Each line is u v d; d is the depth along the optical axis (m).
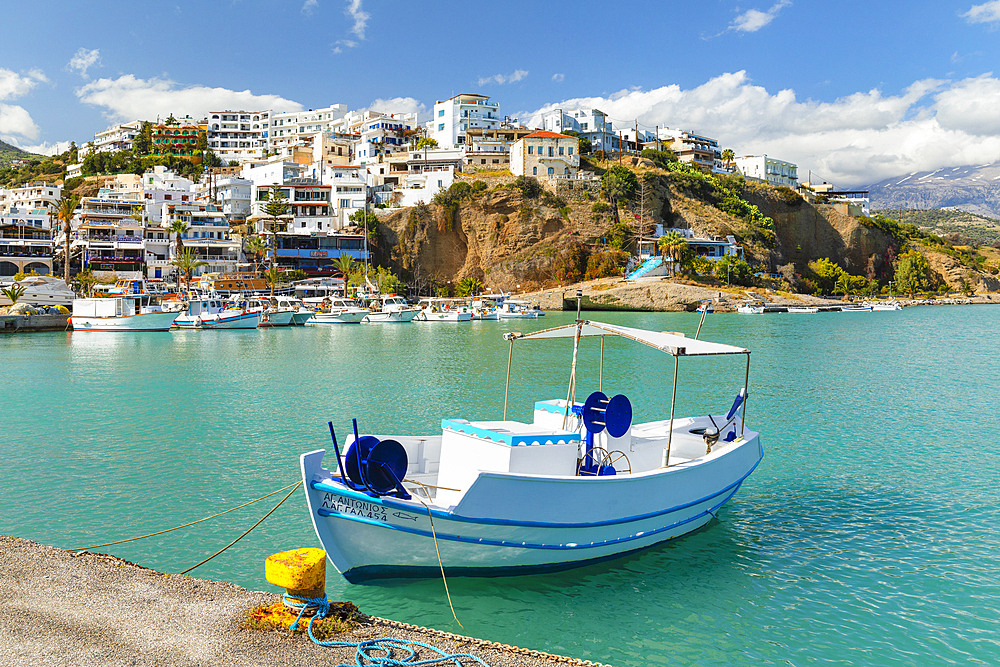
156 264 114.19
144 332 77.81
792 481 19.22
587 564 12.96
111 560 10.23
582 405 14.31
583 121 169.00
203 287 102.50
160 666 7.05
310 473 11.43
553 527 11.91
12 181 189.25
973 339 67.25
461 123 165.38
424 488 12.96
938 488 18.56
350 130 182.62
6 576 9.33
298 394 34.31
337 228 127.50
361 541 11.44
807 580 12.91
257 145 194.75
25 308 82.12
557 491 11.84
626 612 11.58
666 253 124.44
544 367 45.72
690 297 113.06
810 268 157.88
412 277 126.12
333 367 45.88
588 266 124.38
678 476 13.76
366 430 25.64
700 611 11.67
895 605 11.97
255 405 31.08
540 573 12.48
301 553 8.80
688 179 147.75
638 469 14.77
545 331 14.52
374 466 11.43
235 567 13.10
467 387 36.78
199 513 16.14
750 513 16.53
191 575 12.70
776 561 13.71
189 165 174.62
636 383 38.53
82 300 77.69
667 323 87.75
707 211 143.62
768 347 59.62
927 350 57.09
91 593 8.85
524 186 130.38
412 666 7.38
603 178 134.38
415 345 62.72
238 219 136.50
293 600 8.39
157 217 129.12
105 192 149.75
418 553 11.45
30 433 24.95
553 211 128.75
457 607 11.54
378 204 133.75
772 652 10.49
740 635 10.95
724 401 32.59
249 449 22.50
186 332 79.44
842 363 48.09
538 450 12.59
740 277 127.94
